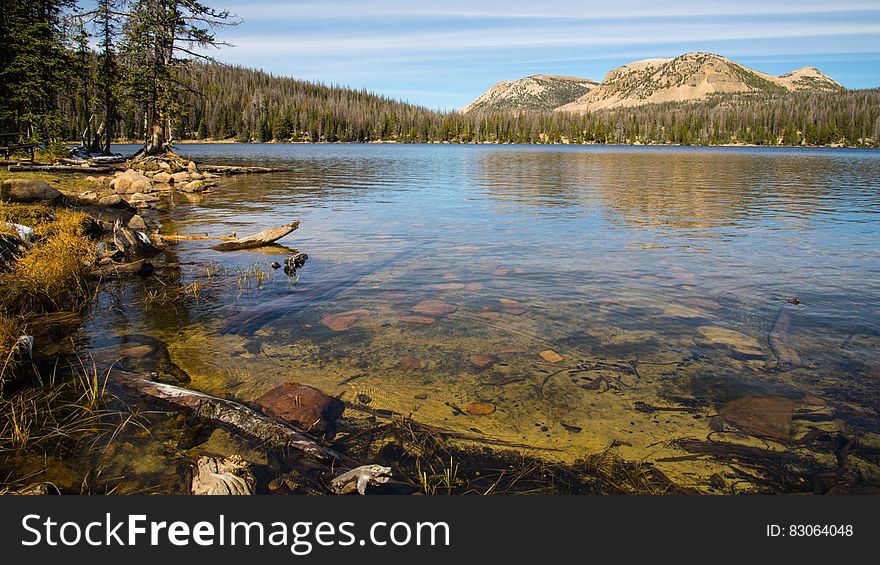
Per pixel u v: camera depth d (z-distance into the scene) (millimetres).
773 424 3898
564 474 3352
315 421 3896
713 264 8953
